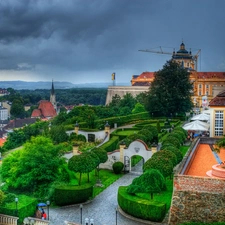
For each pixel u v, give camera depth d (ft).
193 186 95.20
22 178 150.71
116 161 188.34
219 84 624.18
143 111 388.37
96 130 258.37
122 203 130.82
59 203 141.28
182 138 221.66
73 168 155.53
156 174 130.21
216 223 91.35
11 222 124.36
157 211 120.67
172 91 365.81
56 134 247.29
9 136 296.92
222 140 128.16
